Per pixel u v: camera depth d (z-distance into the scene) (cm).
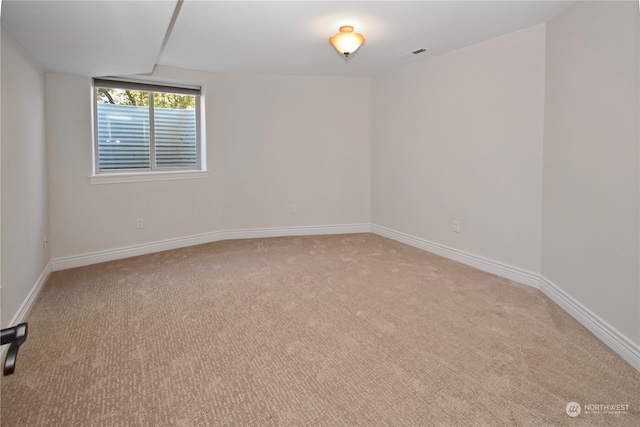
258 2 279
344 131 555
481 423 171
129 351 236
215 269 401
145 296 327
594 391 192
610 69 234
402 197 505
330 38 336
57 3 216
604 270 240
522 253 350
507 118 355
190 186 499
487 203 382
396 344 243
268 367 218
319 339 250
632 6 214
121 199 442
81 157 409
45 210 372
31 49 303
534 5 284
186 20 314
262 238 542
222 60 440
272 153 540
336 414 178
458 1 278
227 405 185
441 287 343
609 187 235
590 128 256
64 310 297
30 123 321
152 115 476
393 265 410
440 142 435
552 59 310
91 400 189
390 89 511
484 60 374
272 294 329
